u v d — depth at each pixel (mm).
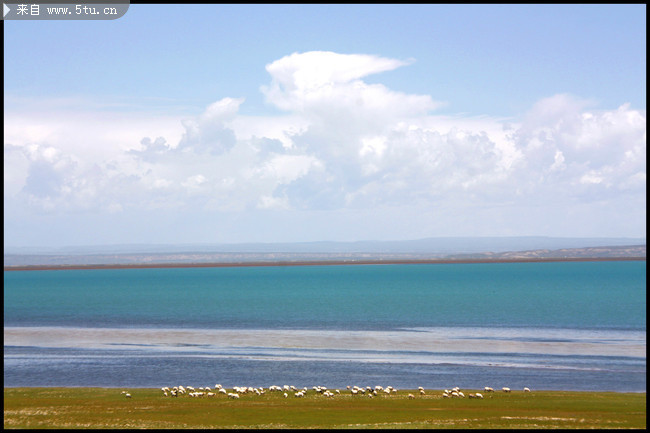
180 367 50062
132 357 54938
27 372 48344
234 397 37344
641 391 39938
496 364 50438
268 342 64062
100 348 60500
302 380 45156
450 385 43062
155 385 43625
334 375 46781
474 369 48469
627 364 49750
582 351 56562
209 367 50125
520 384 43094
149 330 75125
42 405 35250
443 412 32969
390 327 77000
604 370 47438
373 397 37562
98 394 38656
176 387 39969
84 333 72438
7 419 31469
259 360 53062
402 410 33500
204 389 40469
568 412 32938
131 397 37625
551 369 48062
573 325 77125
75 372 48219
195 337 68188
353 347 60281
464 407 34406
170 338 67500
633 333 68750
